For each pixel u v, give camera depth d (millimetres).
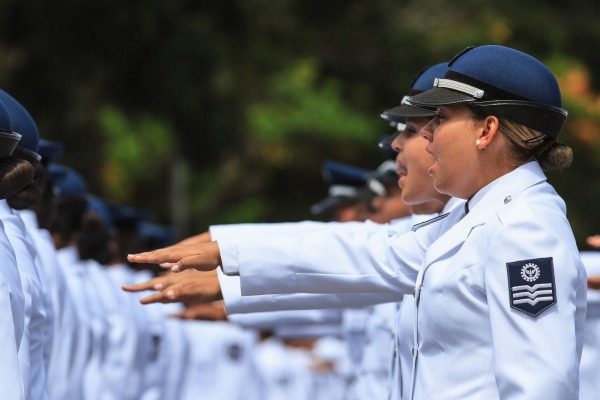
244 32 33125
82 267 17141
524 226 7637
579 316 7719
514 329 7465
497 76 8023
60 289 13664
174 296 10203
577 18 58062
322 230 9609
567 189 52281
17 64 28516
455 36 50812
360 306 10539
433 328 7969
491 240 7723
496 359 7504
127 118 33562
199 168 32969
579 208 52344
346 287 9484
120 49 29141
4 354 7543
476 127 8094
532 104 8008
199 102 30703
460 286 7832
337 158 50594
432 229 9500
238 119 34438
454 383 7840
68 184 17391
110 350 17984
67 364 14281
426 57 50875
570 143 53000
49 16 28062
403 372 9141
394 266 9469
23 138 10422
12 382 7512
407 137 10414
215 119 31422
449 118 8156
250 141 44719
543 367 7320
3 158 8562
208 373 23703
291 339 27766
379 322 13797
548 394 7270
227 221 49125
